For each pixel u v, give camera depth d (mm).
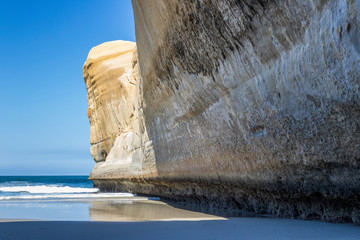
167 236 3957
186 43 7363
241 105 6016
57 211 8141
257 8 4836
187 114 8812
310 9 4051
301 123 4523
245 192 6805
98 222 5535
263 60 5188
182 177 9828
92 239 3889
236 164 6617
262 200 6395
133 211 8164
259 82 5359
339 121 3914
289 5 4305
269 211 6184
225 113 6707
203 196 9219
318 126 4246
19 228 4789
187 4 6586
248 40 5355
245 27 5270
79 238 3965
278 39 4711
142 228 4762
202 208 8625
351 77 3574
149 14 9211
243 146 6203
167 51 8664
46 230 4605
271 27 4762
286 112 4781
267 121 5305
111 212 7906
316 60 4043
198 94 7777
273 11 4598
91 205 9953
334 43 3723
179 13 7094
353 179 3992
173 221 5652
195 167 8805
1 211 8047
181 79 8477
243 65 5707
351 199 4156
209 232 4152
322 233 3740
